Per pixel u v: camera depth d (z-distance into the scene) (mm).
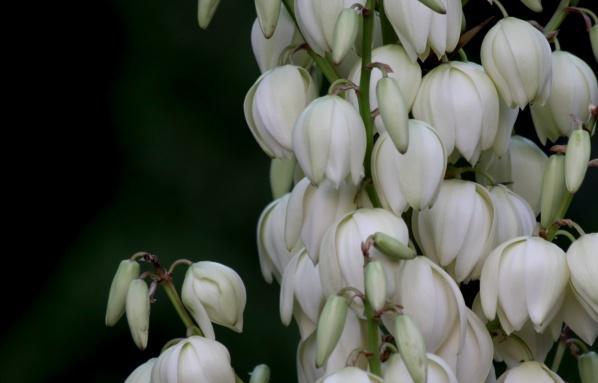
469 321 2186
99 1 3596
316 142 2143
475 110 2188
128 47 3482
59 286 3346
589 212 3158
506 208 2217
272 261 2291
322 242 2164
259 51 2277
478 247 2197
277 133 2213
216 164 3391
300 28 2213
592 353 2256
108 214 3379
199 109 3420
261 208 3367
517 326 2186
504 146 2217
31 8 3705
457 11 2197
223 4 3432
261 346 3238
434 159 2160
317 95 2273
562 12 2273
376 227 2150
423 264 2168
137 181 3393
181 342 2211
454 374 2154
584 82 2262
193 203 3371
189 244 3334
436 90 2193
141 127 3412
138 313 2199
